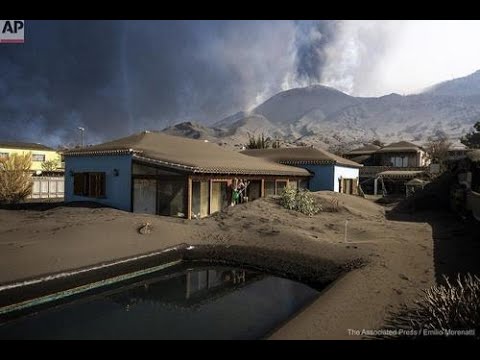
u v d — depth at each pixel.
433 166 39.22
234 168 20.27
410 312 7.25
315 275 11.22
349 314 7.23
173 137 27.17
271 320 8.45
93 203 20.56
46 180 34.34
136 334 7.73
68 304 9.59
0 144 45.31
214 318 8.59
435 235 14.93
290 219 16.83
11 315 8.51
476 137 66.31
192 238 14.29
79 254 11.17
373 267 10.19
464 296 7.19
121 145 22.41
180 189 17.81
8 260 10.05
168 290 10.69
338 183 29.86
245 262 12.73
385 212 23.70
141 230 13.92
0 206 21.66
